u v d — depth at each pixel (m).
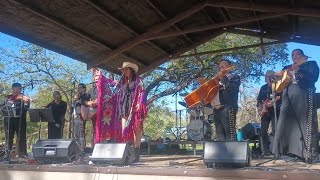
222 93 5.39
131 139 5.58
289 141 5.12
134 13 7.62
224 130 5.44
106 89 6.15
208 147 4.23
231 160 4.07
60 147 5.31
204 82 5.61
